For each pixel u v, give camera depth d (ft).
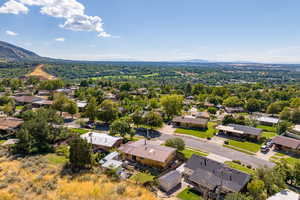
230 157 155.53
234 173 110.22
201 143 183.73
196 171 115.44
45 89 441.27
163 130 221.87
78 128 212.23
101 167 112.06
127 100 342.85
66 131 167.22
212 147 174.81
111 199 71.77
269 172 108.06
